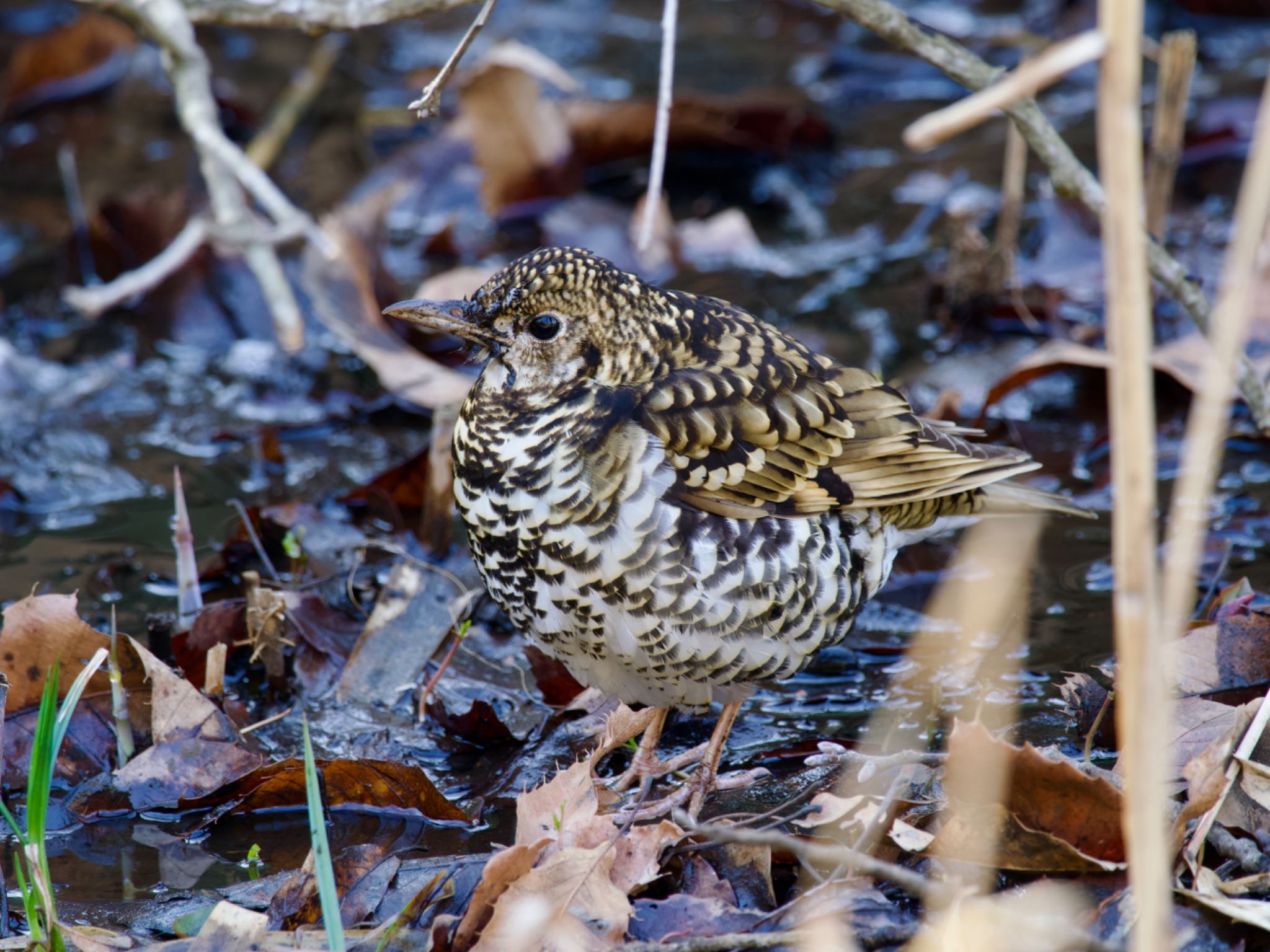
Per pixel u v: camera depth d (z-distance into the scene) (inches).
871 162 570.9
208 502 384.8
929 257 499.8
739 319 285.3
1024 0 663.1
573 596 256.2
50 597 283.7
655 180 300.4
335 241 436.5
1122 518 166.9
